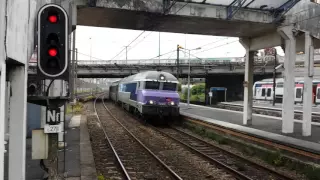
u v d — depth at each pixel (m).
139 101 21.59
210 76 45.91
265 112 26.09
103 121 22.19
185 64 41.44
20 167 5.42
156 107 20.47
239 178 8.91
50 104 5.84
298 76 38.41
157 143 14.38
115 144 13.77
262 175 9.52
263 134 13.15
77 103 30.83
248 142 13.23
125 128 18.34
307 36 14.07
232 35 17.42
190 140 15.56
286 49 14.59
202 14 13.21
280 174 9.20
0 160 3.74
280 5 13.83
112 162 10.61
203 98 44.94
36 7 8.18
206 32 16.70
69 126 17.41
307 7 14.42
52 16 4.88
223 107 33.50
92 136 15.78
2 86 3.81
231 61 42.09
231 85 47.44
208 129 17.33
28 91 6.16
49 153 5.79
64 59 4.92
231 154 12.02
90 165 9.04
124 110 31.70
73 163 9.25
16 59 4.71
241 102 40.34
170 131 18.84
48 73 4.87
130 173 9.29
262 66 40.88
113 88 44.00
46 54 4.86
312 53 14.03
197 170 9.86
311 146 10.59
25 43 5.57
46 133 5.77
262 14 14.23
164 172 9.61
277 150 11.34
